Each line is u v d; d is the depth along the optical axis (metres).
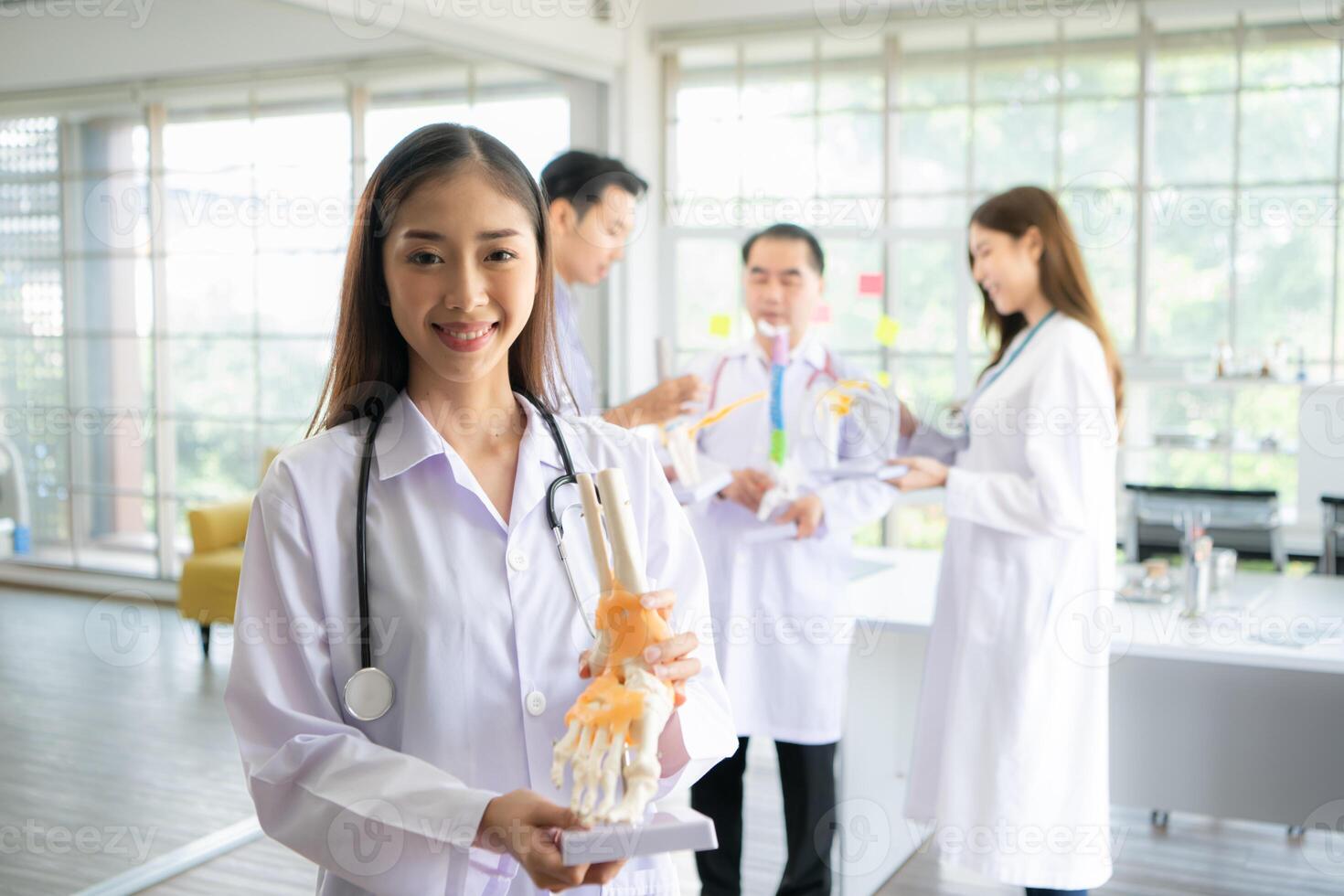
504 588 1.03
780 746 2.57
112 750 3.59
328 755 0.95
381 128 4.68
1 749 3.52
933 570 3.05
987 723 2.22
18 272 3.53
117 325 3.94
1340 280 4.92
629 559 0.97
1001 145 5.24
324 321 4.63
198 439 4.30
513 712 1.01
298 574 1.01
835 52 5.27
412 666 1.00
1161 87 5.06
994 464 2.36
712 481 2.43
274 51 4.33
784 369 2.60
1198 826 3.21
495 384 1.08
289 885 2.92
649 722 0.91
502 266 0.98
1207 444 4.90
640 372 5.09
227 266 4.32
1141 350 5.14
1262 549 3.88
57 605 3.76
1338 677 2.67
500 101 4.85
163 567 4.23
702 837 0.87
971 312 4.71
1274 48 4.91
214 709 3.94
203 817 3.22
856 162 5.32
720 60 5.35
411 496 1.04
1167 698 2.81
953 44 5.24
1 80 3.42
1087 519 2.18
